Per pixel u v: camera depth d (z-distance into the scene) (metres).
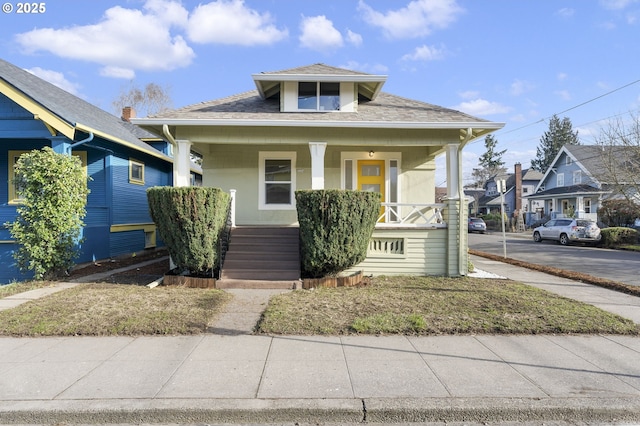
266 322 5.70
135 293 7.44
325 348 4.83
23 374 4.07
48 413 3.38
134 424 3.38
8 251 9.54
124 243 13.27
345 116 10.14
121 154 13.12
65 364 4.32
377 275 9.70
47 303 6.62
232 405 3.45
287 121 9.36
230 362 4.39
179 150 9.63
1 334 5.27
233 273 8.55
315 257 8.20
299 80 10.53
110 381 3.90
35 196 8.53
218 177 11.97
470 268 10.78
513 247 21.16
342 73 10.77
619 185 23.48
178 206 7.95
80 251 10.00
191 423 3.39
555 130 67.06
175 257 8.34
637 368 4.29
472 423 3.42
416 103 11.93
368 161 12.13
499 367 4.28
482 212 57.06
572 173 36.38
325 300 6.97
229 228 9.67
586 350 4.82
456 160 9.88
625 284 9.02
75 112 11.66
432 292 7.71
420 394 3.66
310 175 11.95
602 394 3.69
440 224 9.86
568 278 10.04
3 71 10.97
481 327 5.54
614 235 20.45
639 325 5.80
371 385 3.84
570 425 3.39
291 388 3.76
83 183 9.20
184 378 3.97
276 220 11.91
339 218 8.07
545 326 5.61
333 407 3.44
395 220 11.98
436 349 4.81
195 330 5.39
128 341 5.06
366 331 5.39
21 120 9.49
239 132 9.77
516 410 3.45
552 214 36.53
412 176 12.10
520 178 45.03
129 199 13.72
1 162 11.86
